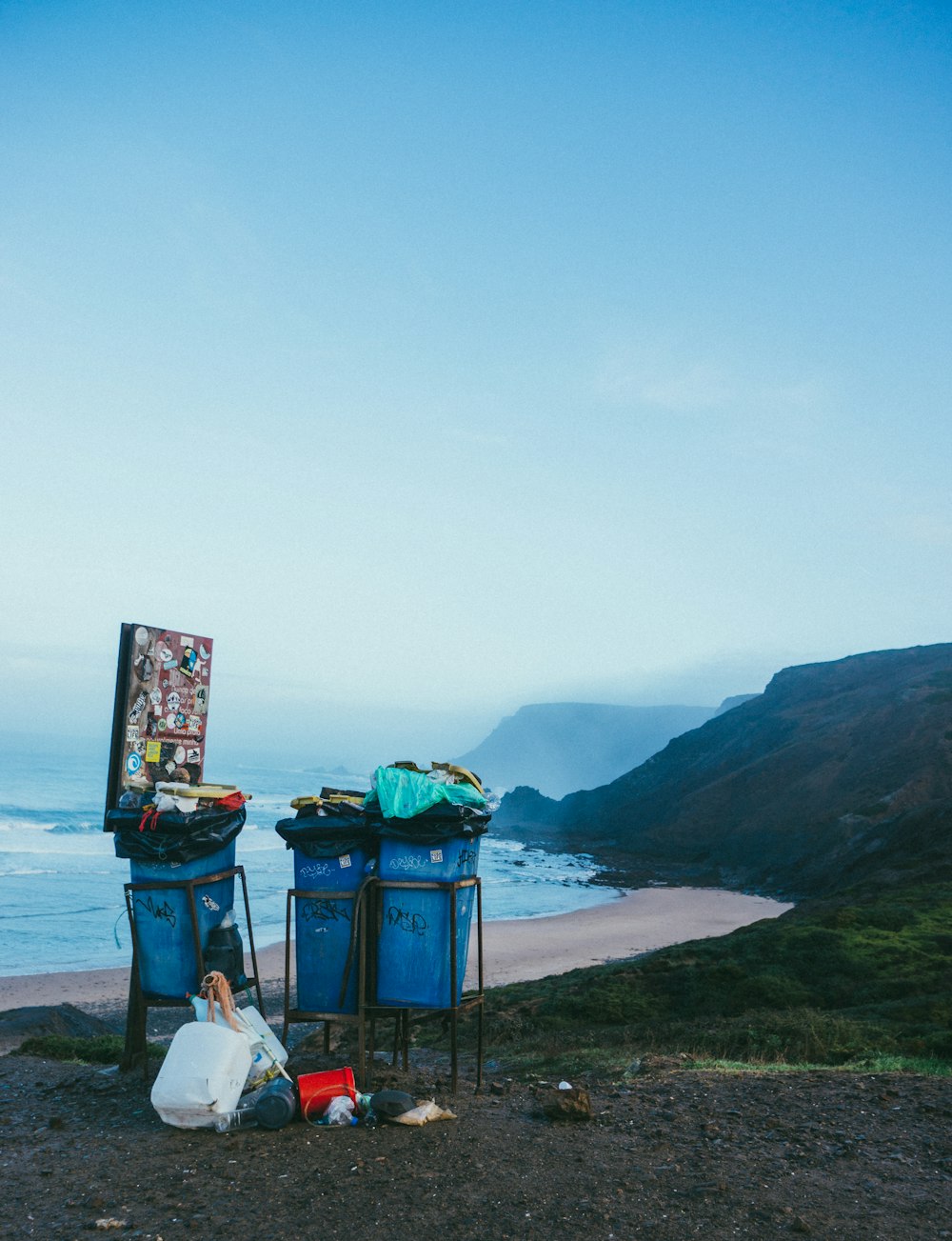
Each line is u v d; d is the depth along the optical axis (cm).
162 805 634
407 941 617
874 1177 488
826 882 5859
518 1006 1922
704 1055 1056
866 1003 1705
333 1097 557
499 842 10006
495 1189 448
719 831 8306
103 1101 612
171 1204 423
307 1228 399
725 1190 454
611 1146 529
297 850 639
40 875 5297
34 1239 385
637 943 3981
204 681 755
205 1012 582
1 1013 1638
